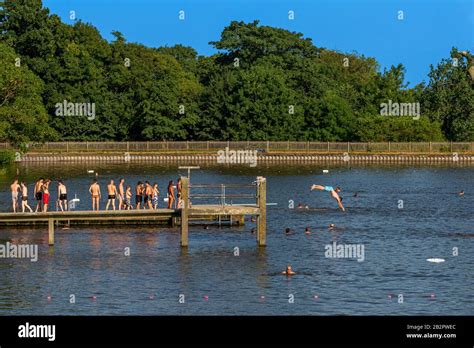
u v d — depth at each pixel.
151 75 173.50
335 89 172.75
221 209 55.31
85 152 150.88
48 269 48.59
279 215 73.38
